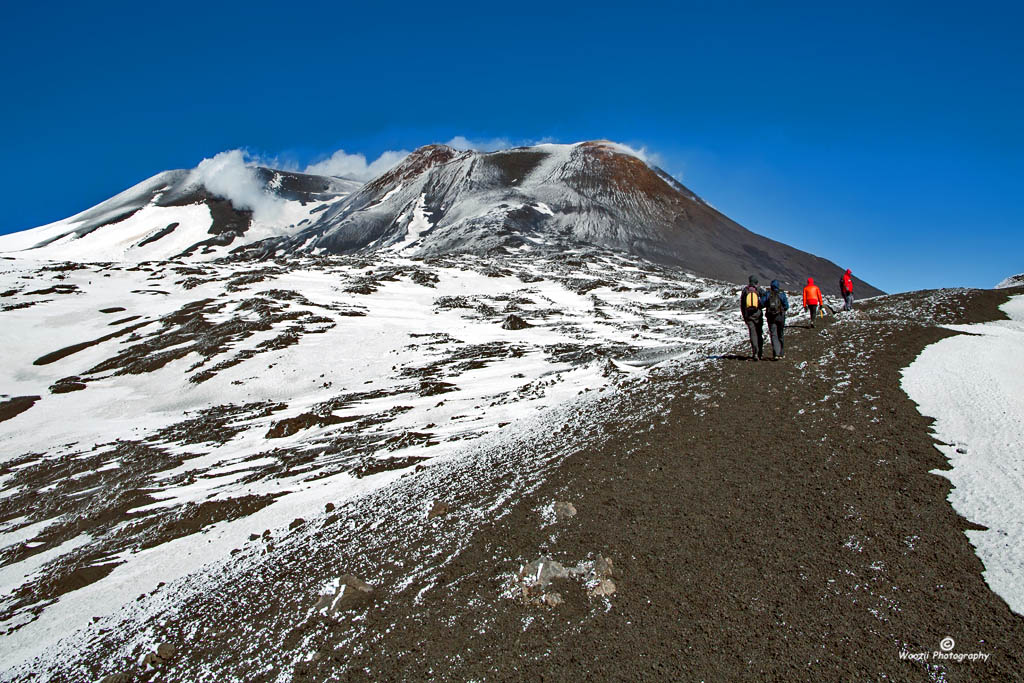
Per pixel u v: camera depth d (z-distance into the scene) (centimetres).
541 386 3256
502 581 779
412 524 1134
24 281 9538
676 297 10706
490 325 7756
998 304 2584
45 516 2641
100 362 6656
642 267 15400
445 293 10356
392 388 4741
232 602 1003
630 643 622
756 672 568
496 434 1934
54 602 1571
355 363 6066
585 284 11650
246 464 2925
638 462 1114
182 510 2205
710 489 951
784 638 608
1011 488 837
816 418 1223
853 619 626
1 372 6369
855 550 740
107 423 4856
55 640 1225
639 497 954
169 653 845
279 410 4572
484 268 12569
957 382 1370
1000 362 1524
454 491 1280
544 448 1415
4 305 8225
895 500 848
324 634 765
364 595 834
